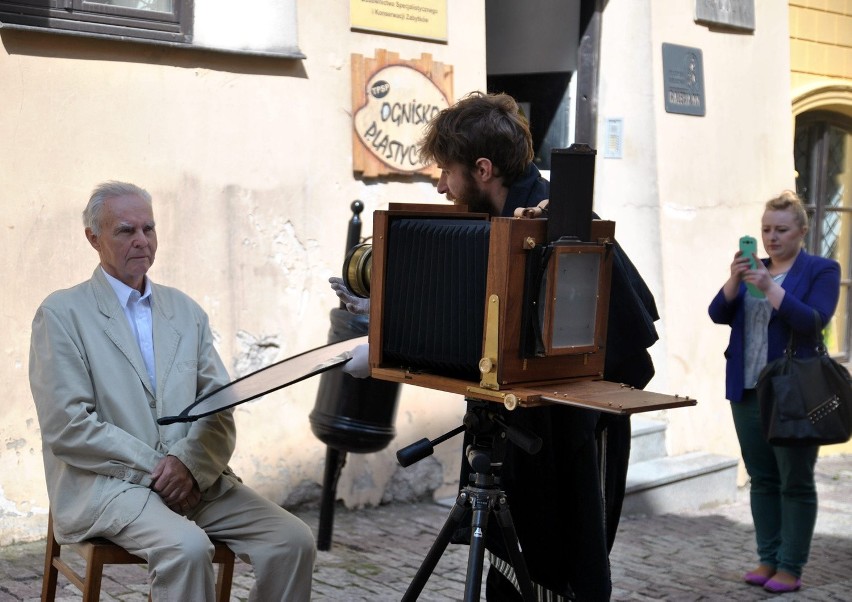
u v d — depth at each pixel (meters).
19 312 4.40
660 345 6.37
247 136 4.98
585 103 6.48
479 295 2.41
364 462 5.43
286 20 5.02
